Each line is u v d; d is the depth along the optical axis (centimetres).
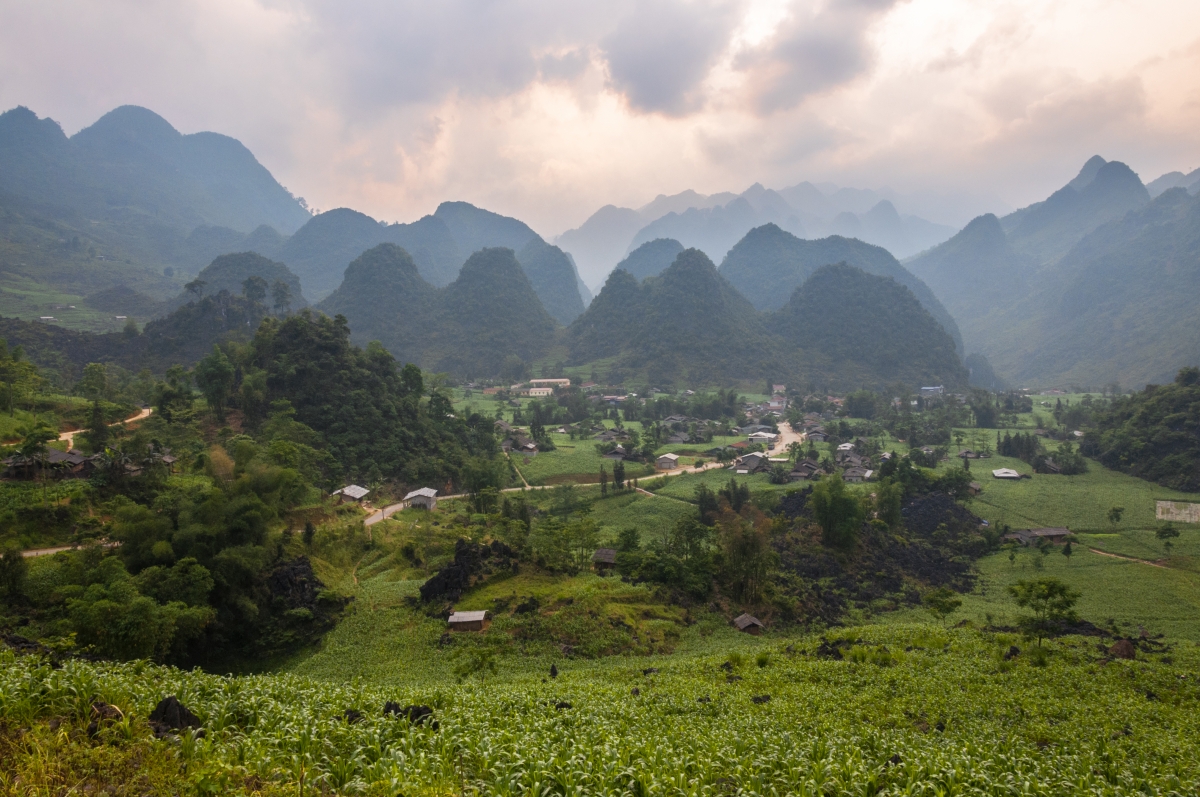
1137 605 6600
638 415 18225
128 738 1432
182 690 1859
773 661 4131
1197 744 2483
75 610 4125
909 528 9075
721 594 6594
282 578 5484
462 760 1666
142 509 5359
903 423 16288
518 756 1655
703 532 7225
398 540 7212
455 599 5625
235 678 2264
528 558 6506
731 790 1659
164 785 1262
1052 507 9862
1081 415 16638
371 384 10869
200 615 4538
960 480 10194
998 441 14450
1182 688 3453
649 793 1500
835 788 1675
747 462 12288
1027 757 2070
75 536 5488
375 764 1488
